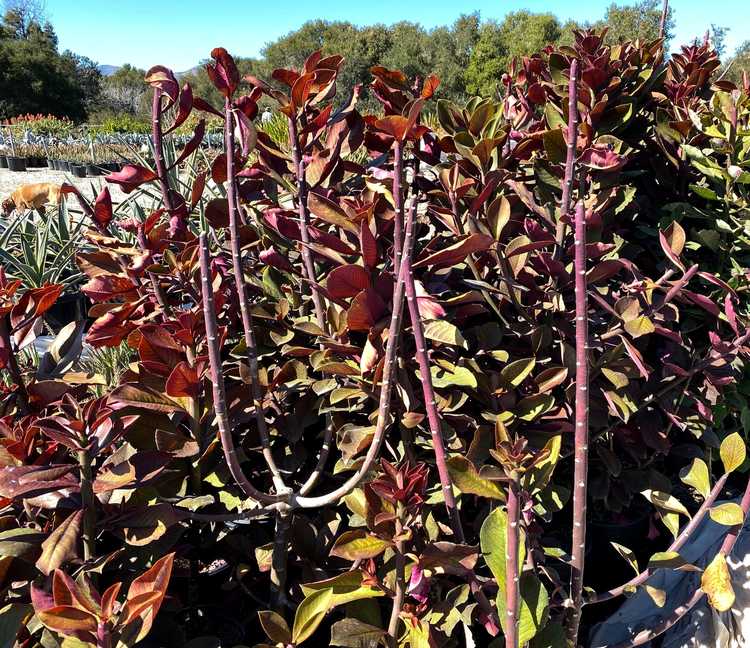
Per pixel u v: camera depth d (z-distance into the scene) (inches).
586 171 72.6
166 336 54.0
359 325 52.6
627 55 89.4
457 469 46.6
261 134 65.1
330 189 67.9
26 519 52.4
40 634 48.1
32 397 54.4
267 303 63.6
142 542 46.0
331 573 58.9
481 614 53.3
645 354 78.7
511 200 75.6
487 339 62.6
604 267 61.5
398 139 50.0
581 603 50.7
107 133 944.3
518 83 97.3
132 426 55.3
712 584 49.9
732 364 79.4
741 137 87.6
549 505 59.6
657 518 81.4
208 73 52.3
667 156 90.2
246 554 62.0
